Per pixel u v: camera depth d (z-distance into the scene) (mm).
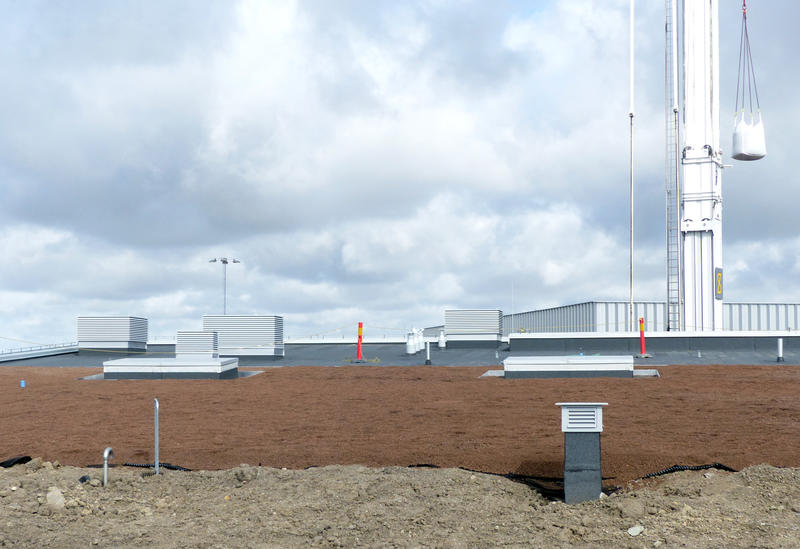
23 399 24703
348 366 35469
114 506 11461
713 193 41531
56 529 10461
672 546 9227
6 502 11359
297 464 13992
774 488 11047
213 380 29812
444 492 11594
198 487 12391
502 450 14539
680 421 17391
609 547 9383
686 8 42094
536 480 12398
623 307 45906
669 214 42438
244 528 10438
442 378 28609
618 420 17656
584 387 24297
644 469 12641
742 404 19969
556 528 10062
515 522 10383
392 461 13945
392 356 41469
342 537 10047
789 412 18453
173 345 54375
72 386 28328
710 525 9828
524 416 18766
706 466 12336
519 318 61656
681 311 41750
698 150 41812
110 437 17125
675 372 28359
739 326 48031
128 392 25969
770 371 28312
